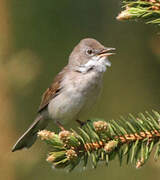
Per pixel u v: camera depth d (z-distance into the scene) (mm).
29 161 11414
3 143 11648
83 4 12516
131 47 13258
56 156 5387
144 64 13148
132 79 13211
